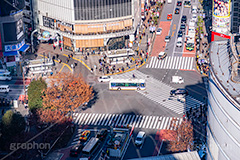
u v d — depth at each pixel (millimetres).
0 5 156500
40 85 127250
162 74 161875
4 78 156250
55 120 115062
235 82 73562
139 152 114750
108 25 174625
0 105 140000
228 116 69875
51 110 120250
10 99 144125
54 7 176500
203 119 128000
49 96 122562
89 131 123438
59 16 176375
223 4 170750
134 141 119938
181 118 132125
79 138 121438
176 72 163250
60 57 174000
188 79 157625
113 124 130000
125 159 111500
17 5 161125
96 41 175375
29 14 187125
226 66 79500
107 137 121875
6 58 162750
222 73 76500
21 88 151750
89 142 115500
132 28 179625
